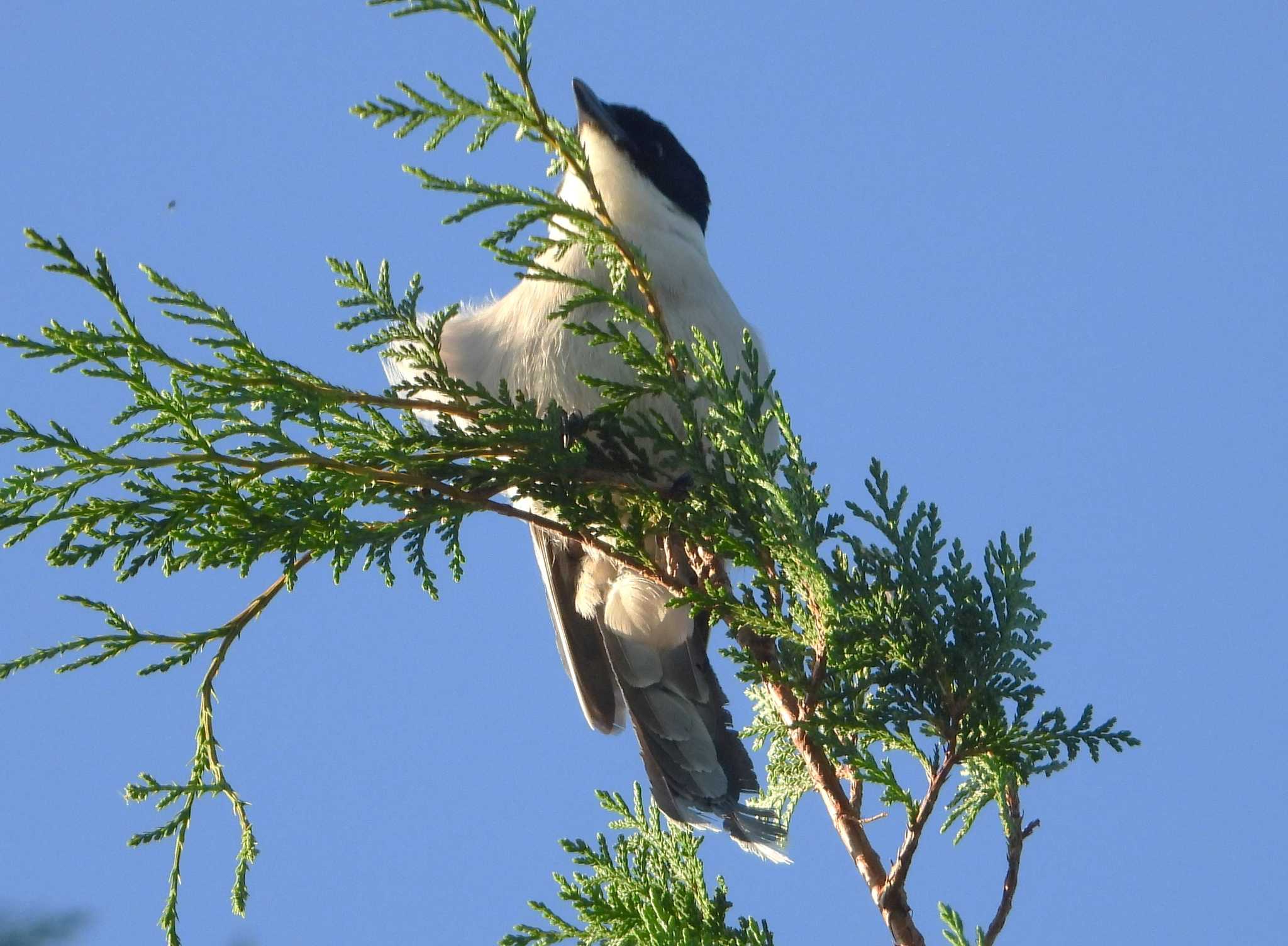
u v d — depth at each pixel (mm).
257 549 6555
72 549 6383
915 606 6582
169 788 6793
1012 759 6379
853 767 6602
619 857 6926
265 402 6734
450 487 7008
